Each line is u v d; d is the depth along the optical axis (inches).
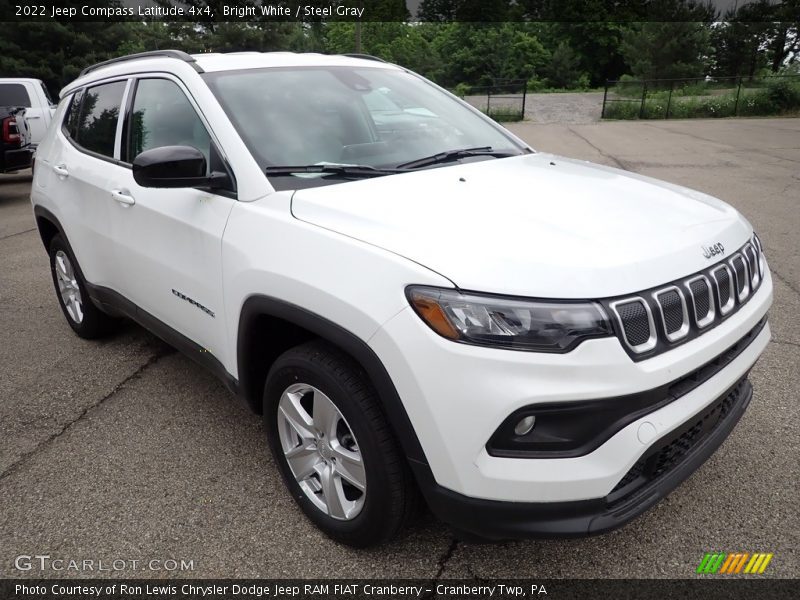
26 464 118.3
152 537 99.1
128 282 133.5
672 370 75.0
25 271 245.4
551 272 73.9
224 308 102.2
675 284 78.6
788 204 316.8
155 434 127.4
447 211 87.8
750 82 1076.5
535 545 95.7
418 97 135.3
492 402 71.0
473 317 72.1
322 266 84.0
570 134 746.8
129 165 130.3
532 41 2188.7
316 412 91.4
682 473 83.3
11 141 389.1
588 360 71.0
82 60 1057.5
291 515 103.3
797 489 106.0
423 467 77.7
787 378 142.9
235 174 102.1
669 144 614.2
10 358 163.9
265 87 116.0
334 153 109.3
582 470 72.6
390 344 75.5
